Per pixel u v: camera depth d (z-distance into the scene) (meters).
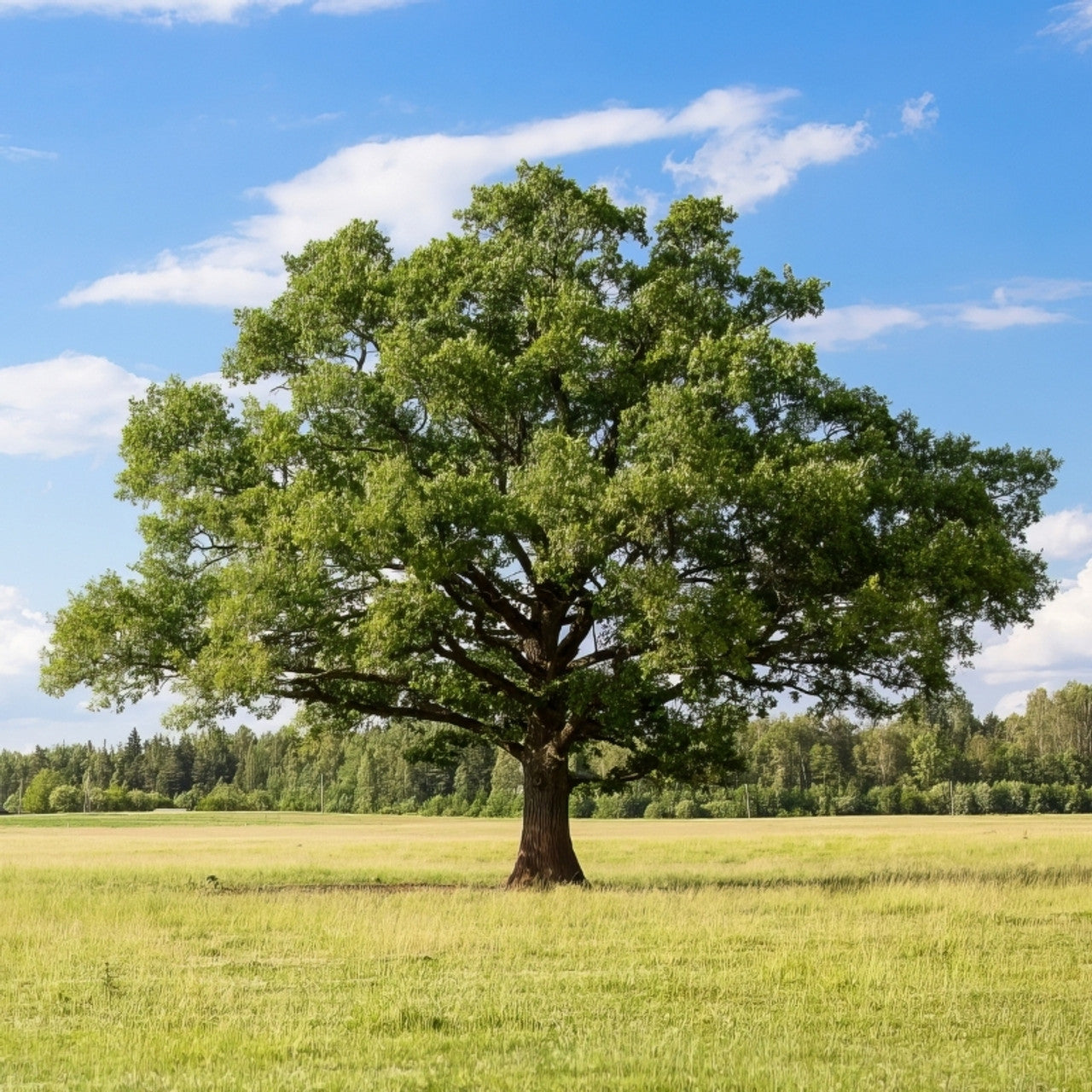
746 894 21.14
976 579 23.06
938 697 25.33
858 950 14.77
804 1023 11.04
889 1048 10.14
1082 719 150.75
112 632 23.58
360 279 26.58
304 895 22.81
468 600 24.34
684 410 21.80
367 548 21.52
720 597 21.14
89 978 13.45
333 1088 8.85
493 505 21.77
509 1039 10.41
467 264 25.77
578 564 22.27
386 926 16.78
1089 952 14.75
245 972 13.81
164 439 25.58
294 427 24.05
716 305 25.36
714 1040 10.27
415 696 25.94
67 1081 9.18
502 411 24.19
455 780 141.75
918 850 40.97
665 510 21.06
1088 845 42.19
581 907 18.91
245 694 22.83
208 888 26.42
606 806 119.06
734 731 24.81
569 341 23.41
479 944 15.52
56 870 34.78
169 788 187.25
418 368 23.62
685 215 27.20
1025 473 26.42
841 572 23.44
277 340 26.58
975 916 18.20
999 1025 10.95
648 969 13.74
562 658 25.58
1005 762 133.88
